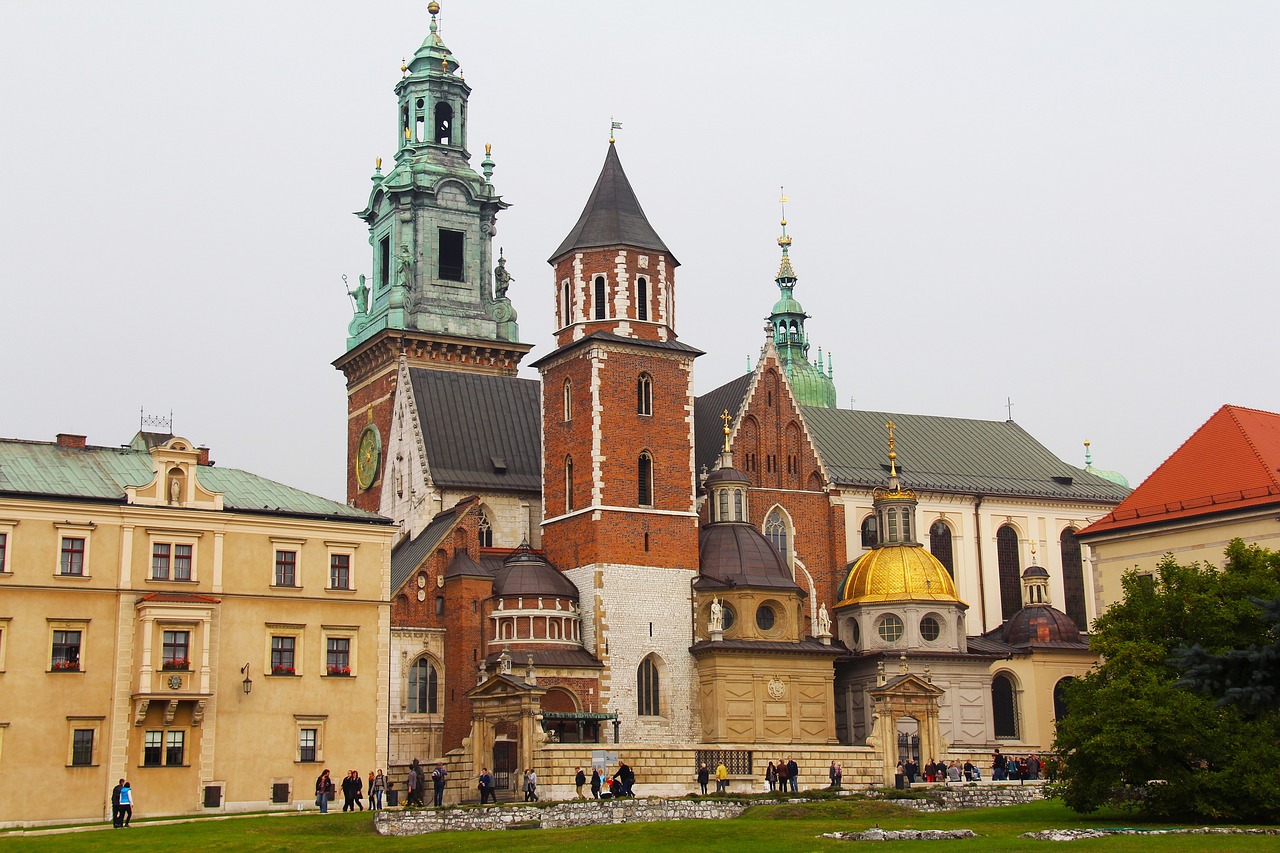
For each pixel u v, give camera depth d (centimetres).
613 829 6619
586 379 10756
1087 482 13550
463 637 10094
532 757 8850
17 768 8094
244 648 8794
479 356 13812
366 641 9169
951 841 5922
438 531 10744
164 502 8756
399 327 13488
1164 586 7619
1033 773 10644
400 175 14100
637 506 10594
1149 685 6850
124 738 8356
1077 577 13100
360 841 6512
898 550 11500
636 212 11338
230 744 8638
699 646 10419
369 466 13238
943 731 11044
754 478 11731
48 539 8406
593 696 10081
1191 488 9838
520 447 11988
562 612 10200
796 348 16900
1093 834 5878
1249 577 7381
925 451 13150
